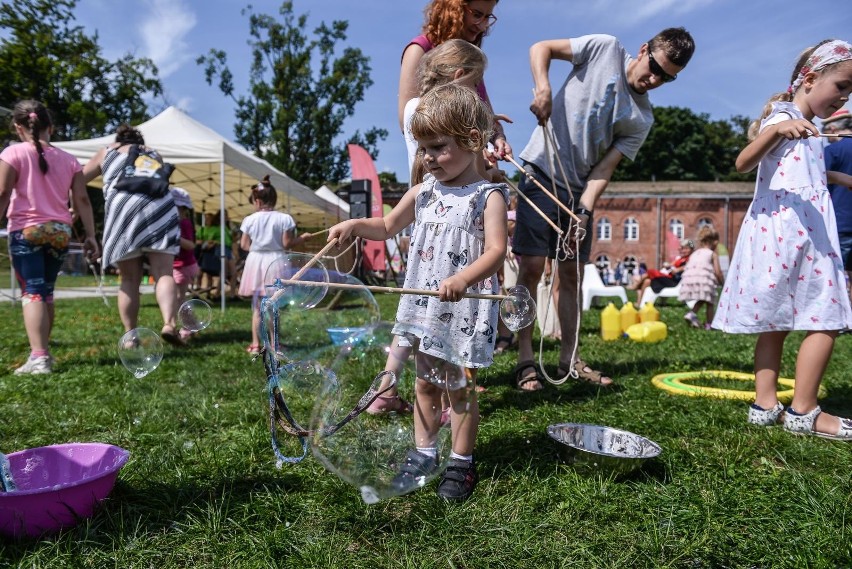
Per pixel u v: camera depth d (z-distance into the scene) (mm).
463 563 1474
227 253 10023
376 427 1702
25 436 2438
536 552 1508
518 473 1967
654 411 2748
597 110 3121
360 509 1717
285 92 32062
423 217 1985
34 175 3562
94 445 1876
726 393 3004
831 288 2357
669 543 1556
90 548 1515
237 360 4008
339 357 1868
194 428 2521
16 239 3574
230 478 1905
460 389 1754
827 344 2377
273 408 1643
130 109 31109
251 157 9953
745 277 2529
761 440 2311
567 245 3027
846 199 4793
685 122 52281
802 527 1636
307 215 17562
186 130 9250
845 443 2307
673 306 10484
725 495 1807
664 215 37281
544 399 2947
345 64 32469
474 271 1730
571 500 1777
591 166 3299
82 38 28828
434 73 2248
